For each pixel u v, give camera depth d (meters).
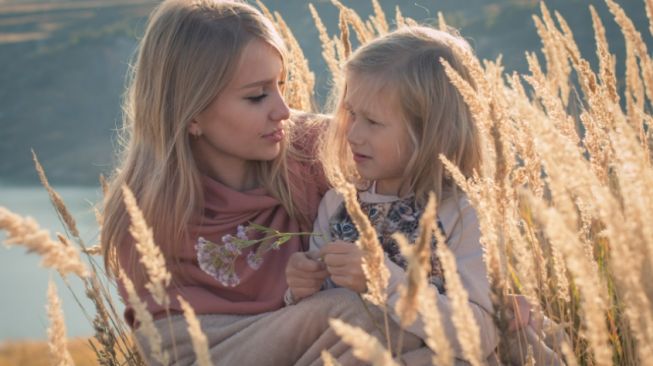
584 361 1.82
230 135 2.08
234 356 1.85
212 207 2.09
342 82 2.15
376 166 1.97
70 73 91.25
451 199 1.95
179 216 2.01
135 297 1.08
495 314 1.19
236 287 2.02
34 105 86.94
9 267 40.72
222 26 2.07
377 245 1.15
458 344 1.67
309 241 2.19
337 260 1.68
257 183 2.22
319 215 2.18
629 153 1.00
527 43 51.78
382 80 1.94
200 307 1.96
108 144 79.69
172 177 2.05
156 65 2.11
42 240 1.01
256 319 1.90
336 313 1.75
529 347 1.36
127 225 2.00
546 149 0.99
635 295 0.90
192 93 2.04
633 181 0.99
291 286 1.80
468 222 1.89
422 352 1.71
